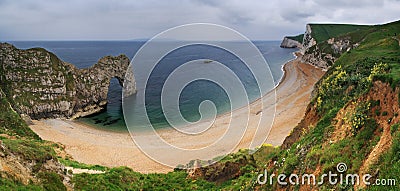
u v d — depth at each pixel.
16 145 20.91
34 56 69.56
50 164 20.91
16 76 65.56
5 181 14.60
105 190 22.05
